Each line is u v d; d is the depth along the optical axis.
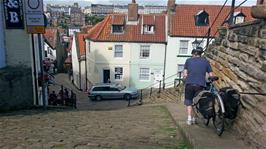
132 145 5.87
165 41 34.16
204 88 6.59
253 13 5.51
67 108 13.99
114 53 35.03
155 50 34.50
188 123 6.82
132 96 29.19
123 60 35.06
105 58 35.16
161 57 34.62
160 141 6.24
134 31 35.03
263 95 4.90
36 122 8.45
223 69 8.04
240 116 5.78
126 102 26.94
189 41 33.88
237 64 6.68
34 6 11.77
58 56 65.50
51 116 9.82
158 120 8.79
